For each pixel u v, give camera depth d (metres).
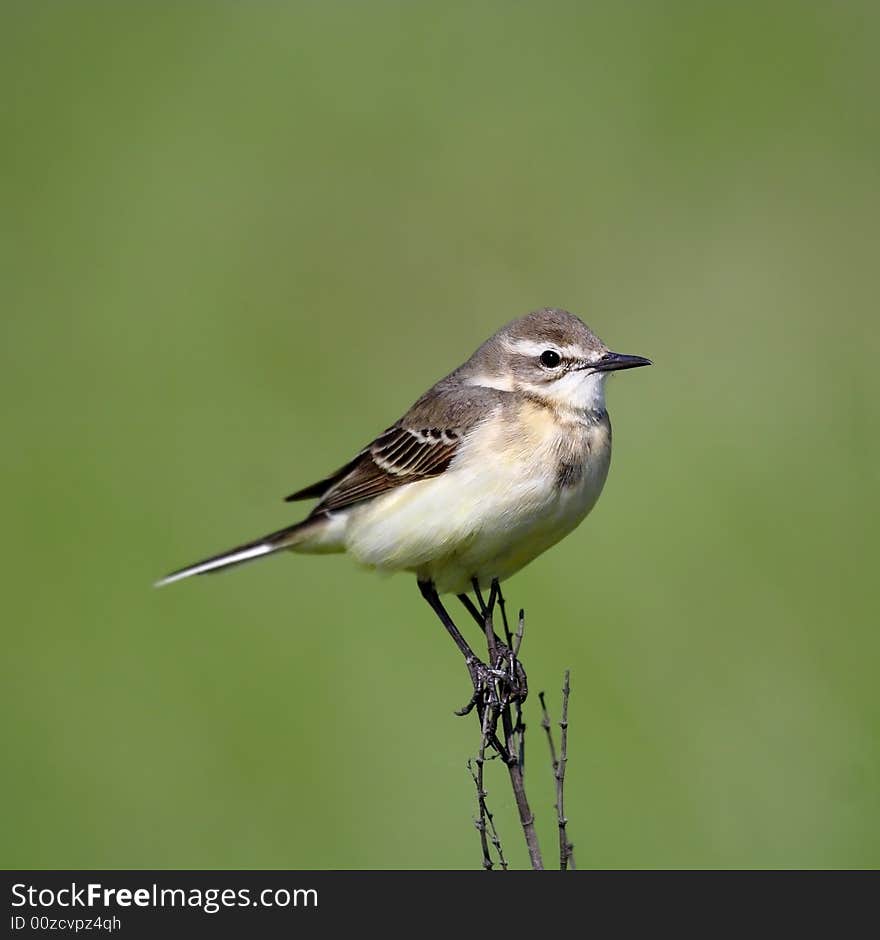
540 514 9.70
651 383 17.80
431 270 19.84
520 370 9.92
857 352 17.84
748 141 20.72
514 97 21.84
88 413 17.91
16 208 21.00
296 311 19.41
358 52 23.44
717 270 19.09
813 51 22.22
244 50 23.75
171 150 21.69
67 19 24.03
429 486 9.84
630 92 21.83
